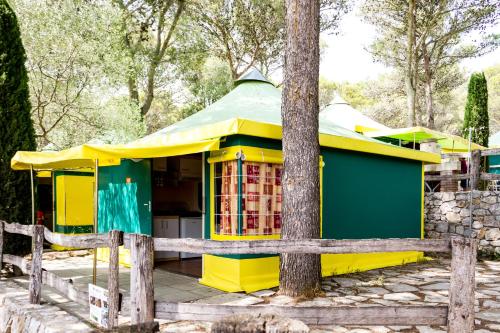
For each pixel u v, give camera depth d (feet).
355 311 10.16
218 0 56.18
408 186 29.22
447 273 23.63
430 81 59.31
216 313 10.50
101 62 34.83
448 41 57.67
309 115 17.12
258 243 11.03
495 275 23.16
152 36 58.13
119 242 11.75
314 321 10.14
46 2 32.99
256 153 18.95
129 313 11.48
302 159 16.99
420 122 75.10
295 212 16.90
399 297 17.49
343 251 10.93
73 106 35.17
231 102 27.07
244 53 61.57
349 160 24.25
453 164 35.53
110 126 37.32
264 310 10.34
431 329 13.37
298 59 17.12
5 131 22.50
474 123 43.19
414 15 51.70
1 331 16.07
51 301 16.08
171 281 20.70
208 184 20.67
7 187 22.33
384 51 60.70
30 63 31.99
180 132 20.45
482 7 50.03
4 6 22.54
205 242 10.96
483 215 30.35
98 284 19.84
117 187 26.86
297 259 17.33
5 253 21.79
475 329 13.47
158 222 26.61
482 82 43.60
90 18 34.22
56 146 36.11
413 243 10.57
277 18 57.21
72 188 31.24
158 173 29.73
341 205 23.53
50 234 14.88
